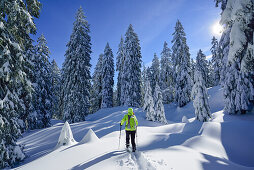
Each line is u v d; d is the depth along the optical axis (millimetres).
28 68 7422
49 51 19328
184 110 21781
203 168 3832
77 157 5262
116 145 6531
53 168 4609
